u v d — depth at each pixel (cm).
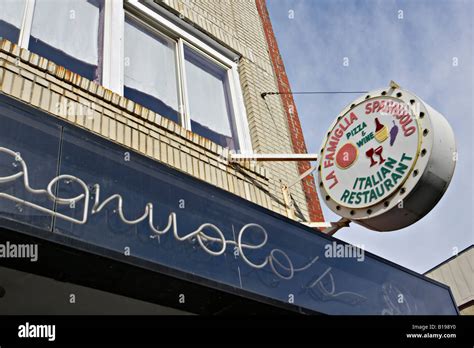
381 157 505
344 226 534
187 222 412
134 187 396
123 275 351
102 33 566
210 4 752
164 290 373
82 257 331
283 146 678
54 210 341
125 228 372
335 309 454
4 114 353
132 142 484
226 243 426
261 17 861
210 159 552
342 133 555
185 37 665
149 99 573
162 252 382
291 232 476
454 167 480
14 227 307
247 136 652
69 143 376
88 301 387
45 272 336
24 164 344
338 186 530
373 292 488
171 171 428
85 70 530
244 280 416
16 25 496
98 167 382
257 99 696
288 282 442
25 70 441
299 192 653
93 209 362
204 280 380
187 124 591
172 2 670
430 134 478
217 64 692
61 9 548
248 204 464
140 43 610
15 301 378
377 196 491
